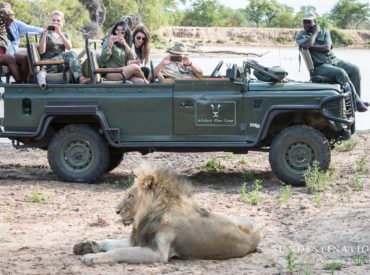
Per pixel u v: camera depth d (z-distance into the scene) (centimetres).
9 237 898
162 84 1222
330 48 1348
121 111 1227
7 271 738
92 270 732
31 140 1284
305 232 903
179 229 759
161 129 1226
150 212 763
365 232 870
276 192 1164
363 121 2169
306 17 1342
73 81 1261
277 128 1241
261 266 760
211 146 1216
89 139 1238
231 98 1211
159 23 7881
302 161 1209
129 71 1248
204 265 755
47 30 1278
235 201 1107
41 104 1241
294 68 3675
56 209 1059
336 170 1313
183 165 1454
